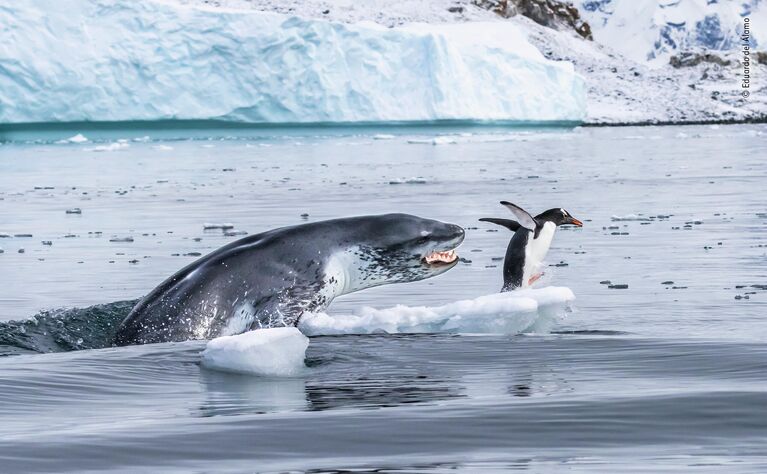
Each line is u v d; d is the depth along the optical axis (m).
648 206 82.81
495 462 14.81
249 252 30.66
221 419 18.17
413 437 16.48
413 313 30.42
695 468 14.17
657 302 36.72
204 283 29.94
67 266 52.59
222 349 23.61
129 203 96.00
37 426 17.81
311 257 30.83
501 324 29.97
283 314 29.91
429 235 31.98
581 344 26.52
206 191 109.69
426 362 24.28
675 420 17.34
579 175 125.94
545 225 39.38
